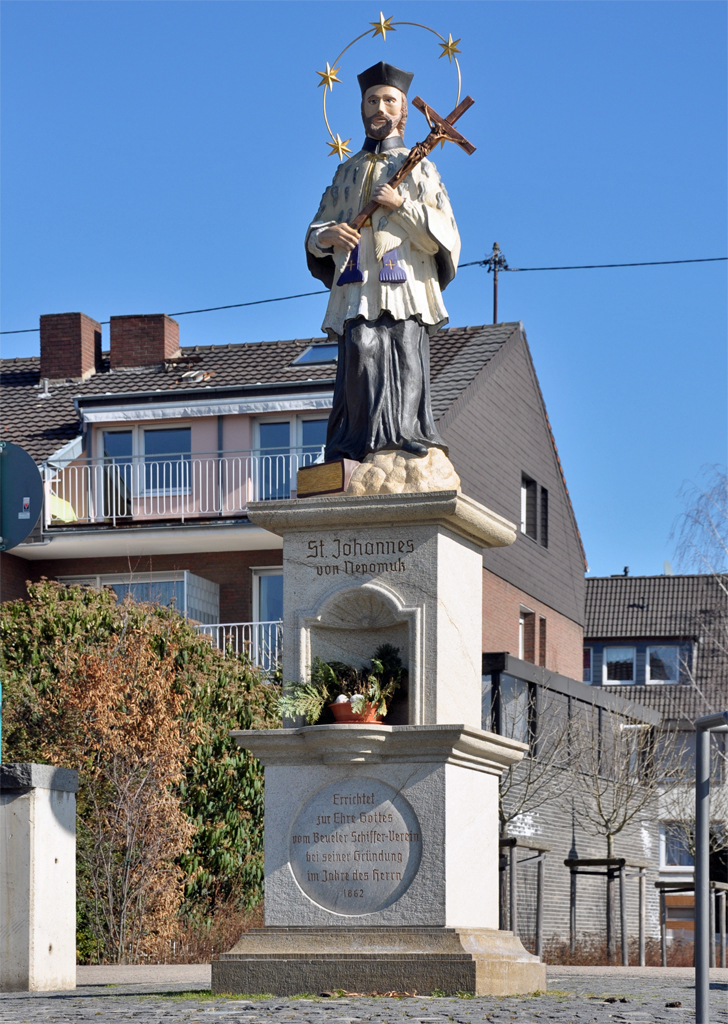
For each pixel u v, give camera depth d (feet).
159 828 66.49
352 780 36.73
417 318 40.34
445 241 40.37
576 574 145.59
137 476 115.85
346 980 34.78
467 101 39.91
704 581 178.60
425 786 36.22
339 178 41.24
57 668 71.00
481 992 34.19
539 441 135.85
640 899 87.92
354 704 37.04
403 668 38.32
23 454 36.09
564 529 142.20
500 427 125.39
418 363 40.42
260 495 114.32
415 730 36.22
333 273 41.75
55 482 113.60
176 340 131.64
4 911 40.14
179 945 66.18
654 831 125.59
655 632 174.29
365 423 39.83
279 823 37.04
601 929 111.75
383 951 35.24
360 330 40.14
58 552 111.96
